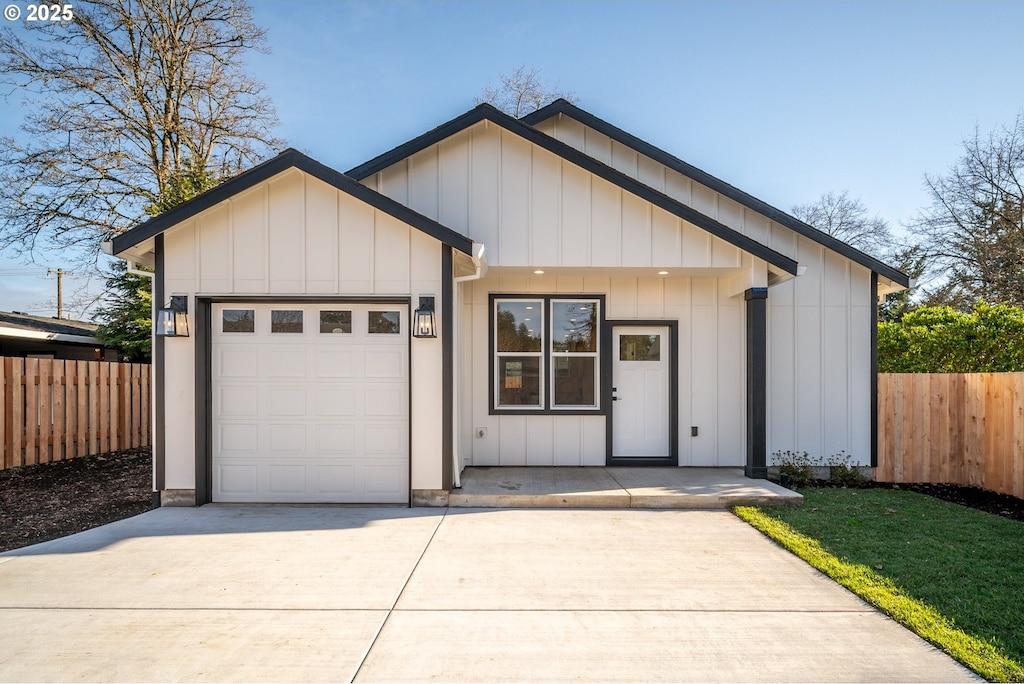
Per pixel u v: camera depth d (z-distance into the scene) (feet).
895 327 39.45
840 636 11.60
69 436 31.83
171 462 22.17
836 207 93.50
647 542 17.83
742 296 28.84
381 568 15.42
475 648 11.09
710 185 29.71
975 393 26.53
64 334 49.62
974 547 17.08
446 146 25.59
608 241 25.26
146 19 51.65
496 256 25.29
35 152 50.37
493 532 18.81
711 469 28.09
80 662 10.52
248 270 22.08
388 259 22.12
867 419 28.50
